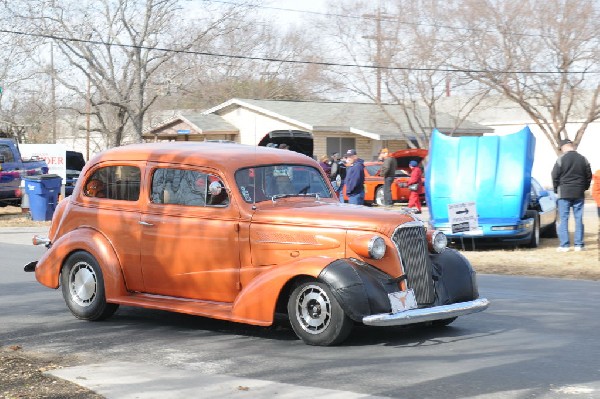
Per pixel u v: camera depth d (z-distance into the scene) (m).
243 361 7.95
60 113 39.78
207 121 45.56
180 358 8.15
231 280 9.09
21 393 6.73
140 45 35.81
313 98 55.66
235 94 53.69
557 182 16.72
